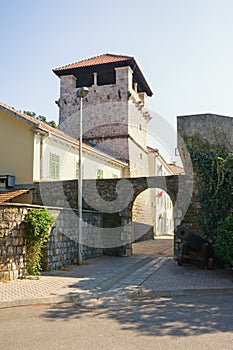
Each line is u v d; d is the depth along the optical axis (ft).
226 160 45.42
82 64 95.61
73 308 22.45
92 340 15.71
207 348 14.49
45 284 28.71
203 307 22.33
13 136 55.57
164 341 15.47
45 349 14.57
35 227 31.86
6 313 21.03
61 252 38.81
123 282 30.86
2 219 29.50
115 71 94.38
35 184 53.21
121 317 19.99
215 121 47.85
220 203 45.01
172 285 29.30
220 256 35.29
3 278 29.12
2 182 54.60
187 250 39.86
